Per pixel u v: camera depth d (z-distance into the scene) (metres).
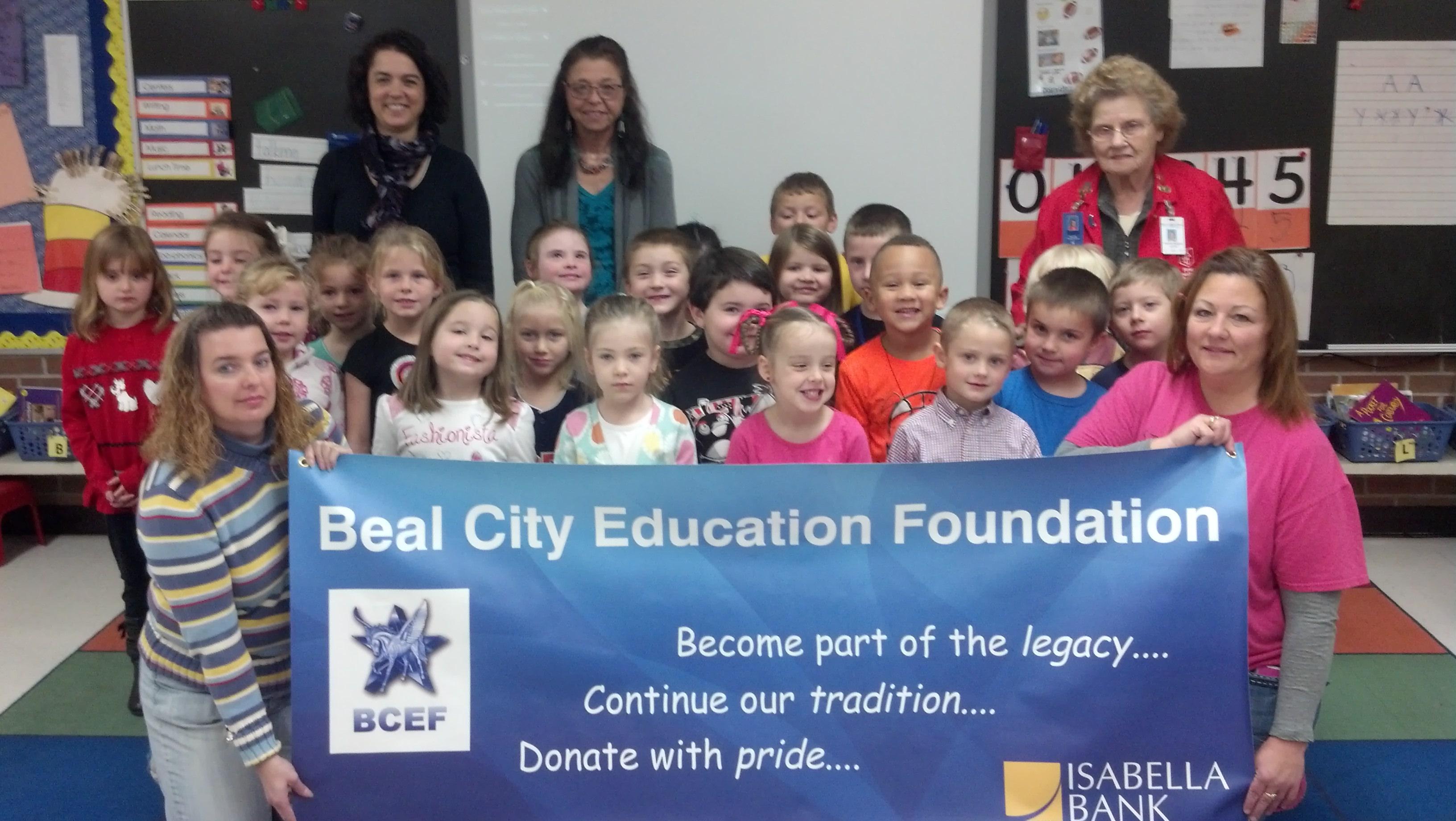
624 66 4.01
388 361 3.17
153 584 2.04
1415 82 4.55
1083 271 2.90
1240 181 4.64
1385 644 3.87
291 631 2.02
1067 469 2.07
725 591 2.09
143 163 4.73
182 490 1.92
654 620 2.09
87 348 3.41
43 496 5.05
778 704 2.10
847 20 4.47
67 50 4.65
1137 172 3.54
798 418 2.63
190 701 2.02
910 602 2.09
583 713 2.08
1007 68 4.51
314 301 3.42
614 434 2.68
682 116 4.56
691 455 2.73
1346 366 4.87
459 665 2.06
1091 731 2.08
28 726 3.36
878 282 3.08
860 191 4.61
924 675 2.10
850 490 2.09
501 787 2.07
